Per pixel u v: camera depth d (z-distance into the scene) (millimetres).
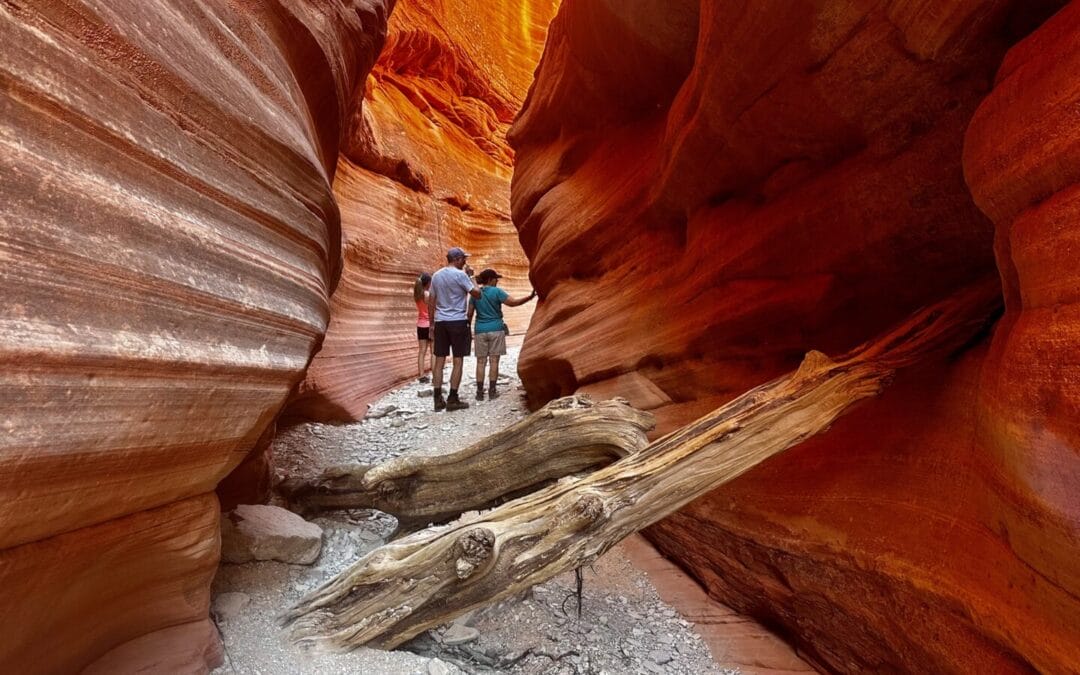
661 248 5098
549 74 7656
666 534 3955
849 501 2598
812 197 3133
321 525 4066
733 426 2662
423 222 12328
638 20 4730
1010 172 1646
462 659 2648
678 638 3018
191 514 1868
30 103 1077
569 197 6930
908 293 2916
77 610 1505
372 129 10789
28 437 1032
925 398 2572
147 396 1379
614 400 3598
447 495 3895
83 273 1174
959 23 1977
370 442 6426
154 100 1526
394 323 10234
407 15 14281
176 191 1601
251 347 1968
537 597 3268
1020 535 1567
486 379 9969
